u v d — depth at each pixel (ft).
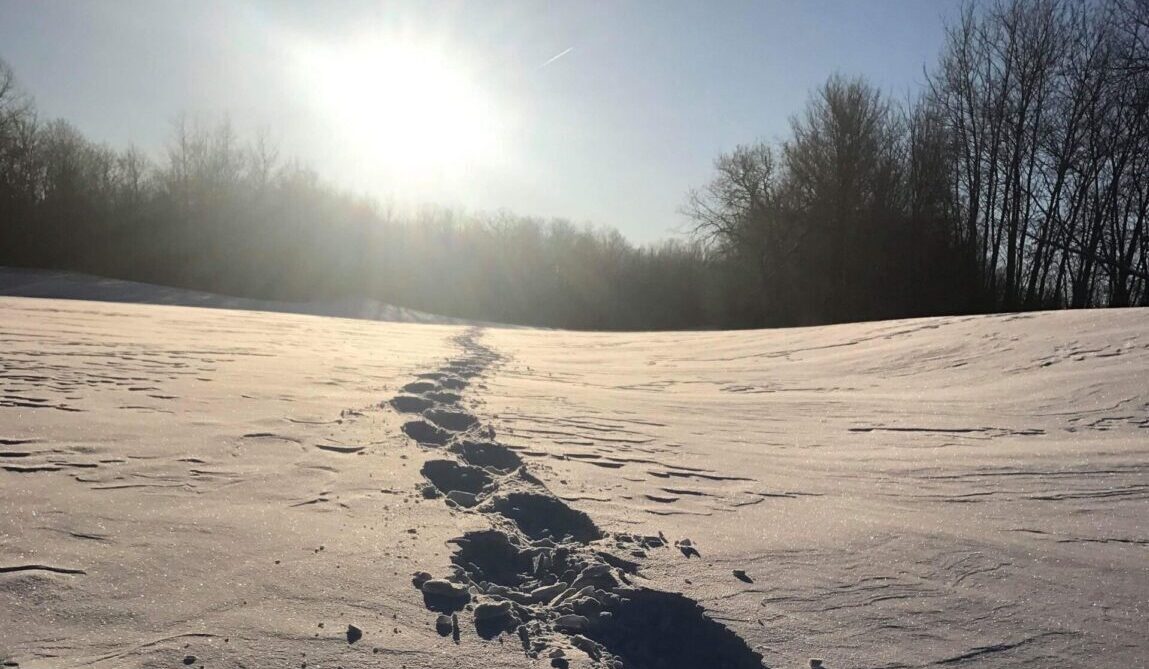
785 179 132.77
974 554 11.66
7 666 6.91
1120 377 25.86
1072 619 9.55
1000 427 22.06
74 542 9.71
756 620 9.14
